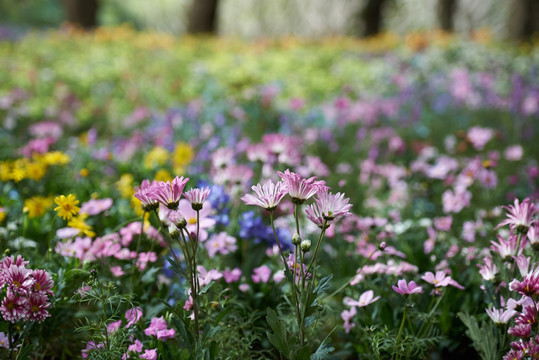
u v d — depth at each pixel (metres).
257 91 7.39
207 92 8.52
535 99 6.62
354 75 10.84
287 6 47.47
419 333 2.39
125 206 3.46
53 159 3.69
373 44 15.57
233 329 2.32
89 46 13.63
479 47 12.87
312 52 13.79
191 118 6.56
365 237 3.16
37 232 3.05
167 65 11.44
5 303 1.87
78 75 10.01
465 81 7.91
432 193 4.63
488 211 3.70
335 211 1.90
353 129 6.86
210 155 4.68
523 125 6.50
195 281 2.02
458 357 2.54
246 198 1.91
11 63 10.71
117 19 34.28
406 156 5.57
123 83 9.59
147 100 8.55
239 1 48.69
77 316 2.46
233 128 5.86
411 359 2.31
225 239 2.67
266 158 3.23
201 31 18.66
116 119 7.24
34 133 5.38
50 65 10.99
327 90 9.65
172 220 1.93
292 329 2.40
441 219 3.55
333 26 45.25
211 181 3.88
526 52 12.92
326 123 6.82
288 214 3.60
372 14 21.56
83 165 4.48
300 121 6.74
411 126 6.86
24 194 3.56
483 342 2.18
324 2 45.78
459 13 42.22
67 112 6.96
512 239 2.22
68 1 18.66
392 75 10.06
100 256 2.55
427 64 11.30
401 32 41.59
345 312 2.46
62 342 2.45
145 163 4.27
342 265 3.09
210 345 2.15
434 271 2.83
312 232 3.26
